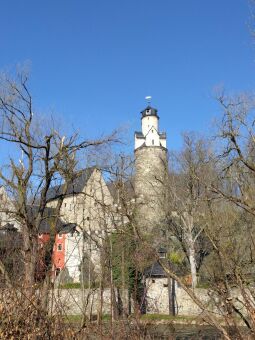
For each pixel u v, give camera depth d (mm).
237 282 4688
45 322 5922
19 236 11625
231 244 4812
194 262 23188
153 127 68500
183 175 30406
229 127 10766
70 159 16141
